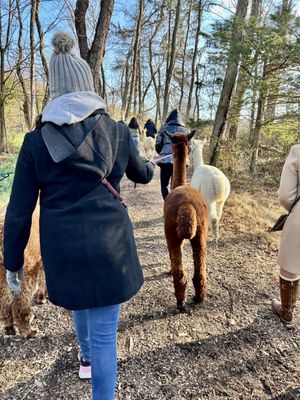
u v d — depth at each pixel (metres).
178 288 3.21
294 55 7.68
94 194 1.66
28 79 15.91
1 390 2.33
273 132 9.91
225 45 8.52
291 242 2.86
